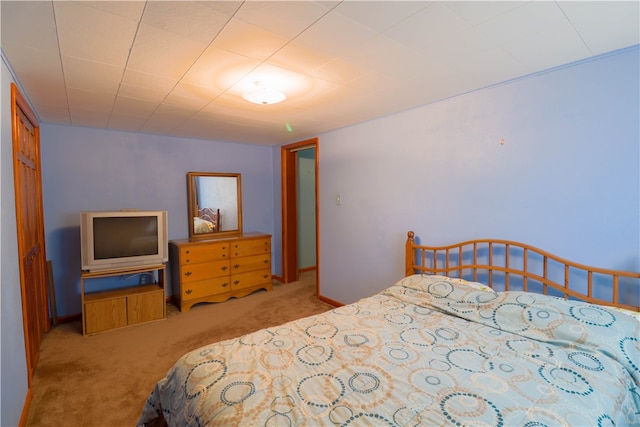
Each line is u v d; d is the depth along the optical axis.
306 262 5.54
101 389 2.15
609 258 1.81
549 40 1.62
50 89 2.24
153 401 1.65
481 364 1.40
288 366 1.41
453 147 2.52
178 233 4.08
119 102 2.56
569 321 1.59
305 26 1.46
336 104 2.68
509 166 2.20
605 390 1.21
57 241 3.30
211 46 1.65
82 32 1.49
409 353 1.51
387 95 2.46
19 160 2.06
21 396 1.81
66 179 3.34
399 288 2.41
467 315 1.92
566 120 1.93
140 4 1.28
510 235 2.22
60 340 2.88
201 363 1.46
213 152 4.36
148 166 3.84
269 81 2.13
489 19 1.42
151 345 2.79
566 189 1.95
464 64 1.90
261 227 4.88
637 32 1.54
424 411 1.10
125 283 3.64
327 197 3.78
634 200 1.72
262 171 4.86
